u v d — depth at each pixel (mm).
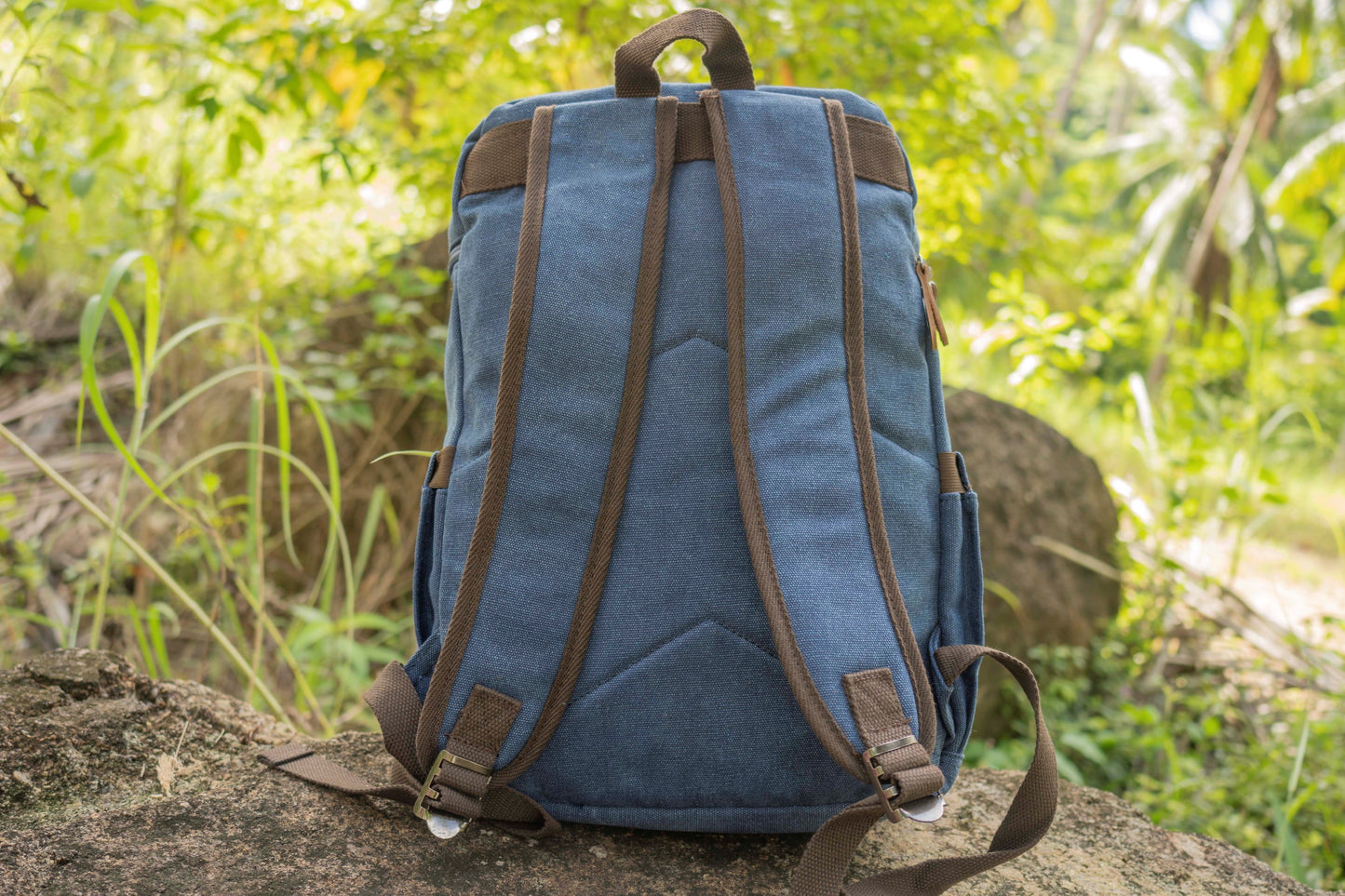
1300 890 937
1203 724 2375
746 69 979
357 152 2553
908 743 779
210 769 1006
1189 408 3125
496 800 856
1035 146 2951
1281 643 2969
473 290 942
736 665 852
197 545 2436
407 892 805
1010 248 3270
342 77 2768
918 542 932
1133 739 2303
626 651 852
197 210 2482
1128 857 985
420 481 2926
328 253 3373
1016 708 2613
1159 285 14492
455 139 2910
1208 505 3186
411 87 3002
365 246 3482
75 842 842
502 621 835
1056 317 3129
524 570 846
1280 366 13625
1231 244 13859
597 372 869
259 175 3240
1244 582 4324
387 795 885
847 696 781
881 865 921
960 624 960
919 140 2807
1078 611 2836
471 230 965
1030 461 2848
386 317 2637
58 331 3676
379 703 844
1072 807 1096
